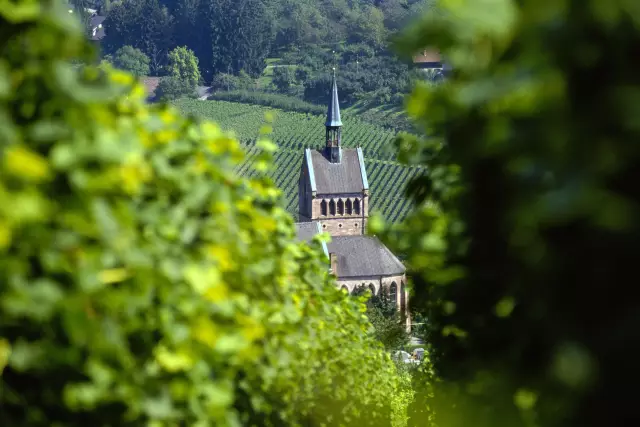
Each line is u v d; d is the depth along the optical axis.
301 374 18.78
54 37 8.73
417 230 14.32
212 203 12.20
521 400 9.42
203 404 10.77
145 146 11.08
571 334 7.79
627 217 7.09
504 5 8.21
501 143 8.55
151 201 10.91
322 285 22.52
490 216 10.82
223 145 13.67
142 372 9.98
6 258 8.05
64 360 8.66
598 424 7.60
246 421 14.44
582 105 7.69
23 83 8.62
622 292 7.52
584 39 7.61
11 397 8.55
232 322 11.59
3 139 8.21
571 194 7.26
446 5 8.21
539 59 7.88
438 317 16.41
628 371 7.35
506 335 10.49
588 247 7.57
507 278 10.27
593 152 7.43
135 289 9.25
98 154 8.65
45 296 8.24
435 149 15.28
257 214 13.80
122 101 11.78
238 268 12.37
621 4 7.38
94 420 9.39
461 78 9.98
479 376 12.16
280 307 15.22
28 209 7.85
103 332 8.78
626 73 7.52
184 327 10.15
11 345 8.49
